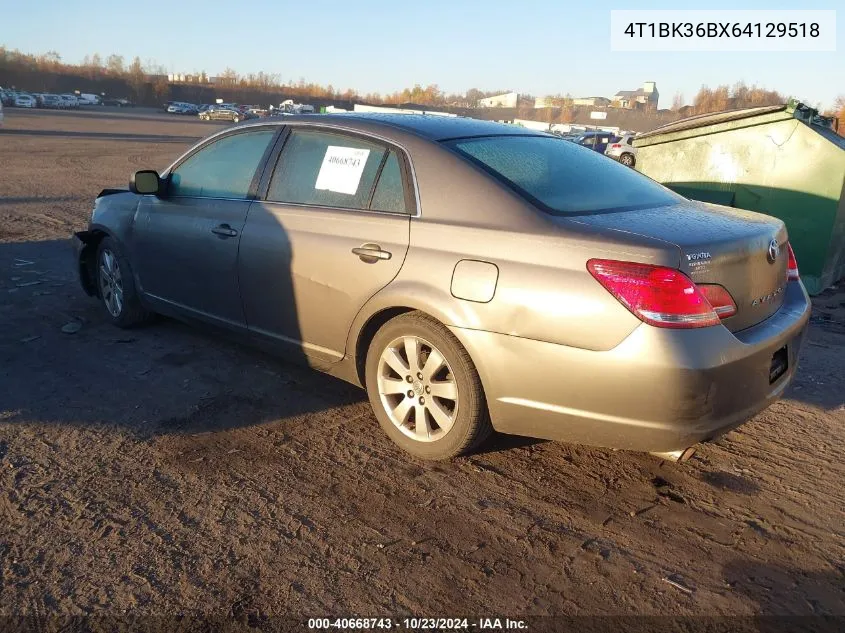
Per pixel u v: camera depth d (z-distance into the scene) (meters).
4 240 8.48
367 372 3.66
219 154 4.54
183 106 76.38
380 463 3.50
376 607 2.51
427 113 4.41
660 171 7.91
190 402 4.13
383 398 3.61
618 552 2.85
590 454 3.63
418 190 3.45
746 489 3.35
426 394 3.42
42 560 2.70
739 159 7.38
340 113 4.10
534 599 2.57
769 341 3.02
